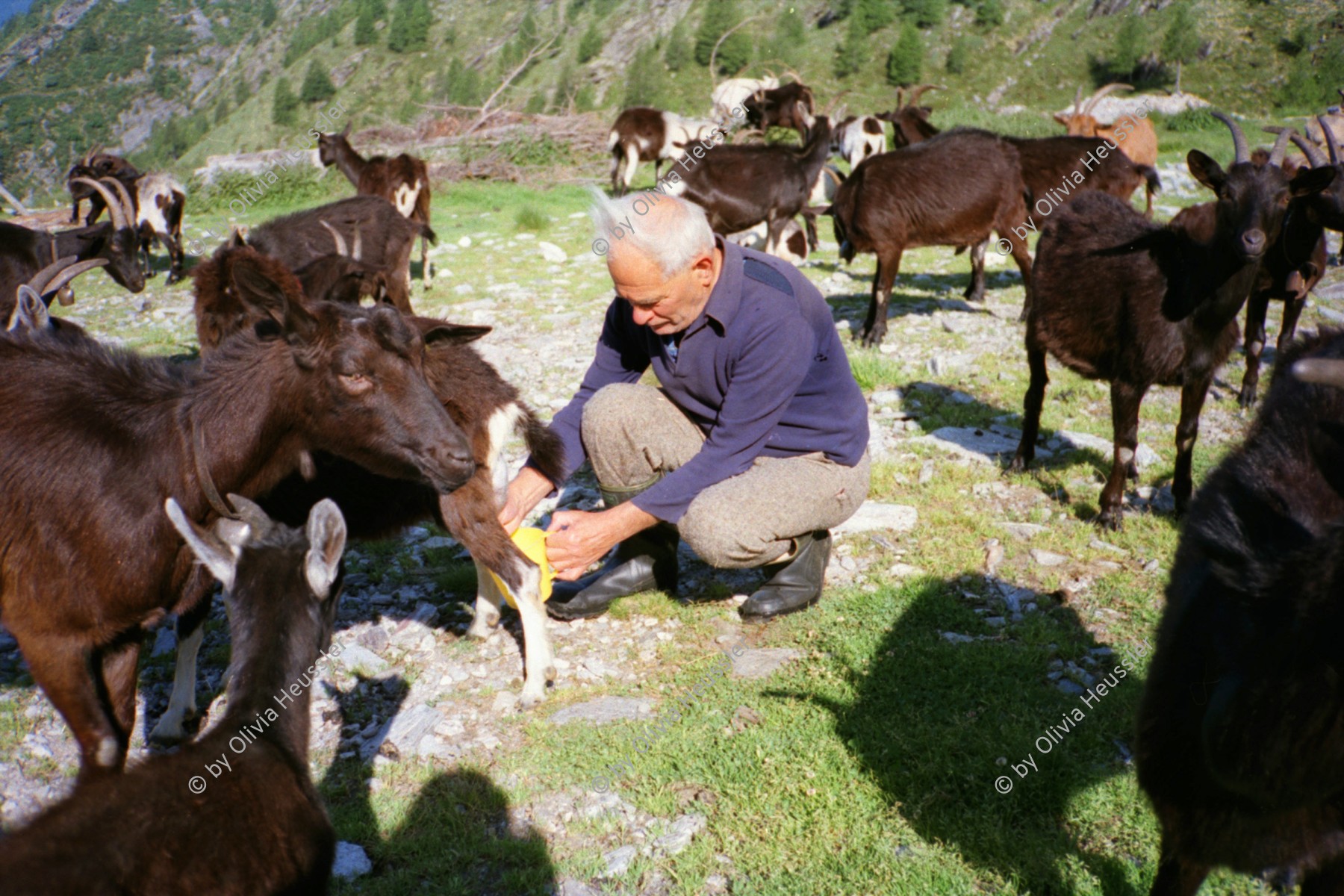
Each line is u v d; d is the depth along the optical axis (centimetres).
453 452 344
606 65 8706
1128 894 294
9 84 13688
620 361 437
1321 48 5803
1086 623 434
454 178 2136
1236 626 231
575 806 335
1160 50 6369
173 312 1120
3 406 317
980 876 302
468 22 10256
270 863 235
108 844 210
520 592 392
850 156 2023
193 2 14538
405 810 334
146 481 320
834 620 437
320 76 9012
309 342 333
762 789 337
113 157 1486
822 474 403
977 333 905
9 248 954
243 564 264
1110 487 522
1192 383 517
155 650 444
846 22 7606
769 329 372
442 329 383
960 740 355
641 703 386
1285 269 731
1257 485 258
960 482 582
